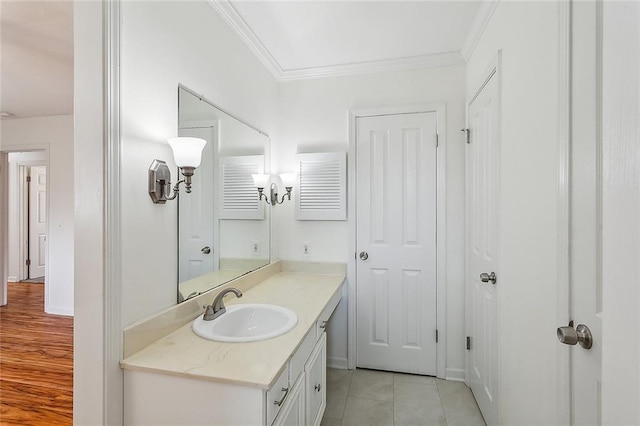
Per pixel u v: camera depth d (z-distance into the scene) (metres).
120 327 1.15
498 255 1.63
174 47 1.46
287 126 2.69
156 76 1.35
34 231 5.54
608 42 0.53
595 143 0.89
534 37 1.25
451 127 2.40
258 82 2.34
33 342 2.99
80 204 1.13
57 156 3.82
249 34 2.07
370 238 2.55
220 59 1.84
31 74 2.71
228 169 1.94
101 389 1.10
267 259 2.50
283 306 1.74
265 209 2.47
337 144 2.61
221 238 1.87
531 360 1.29
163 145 1.38
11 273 5.30
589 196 0.91
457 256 2.39
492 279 1.73
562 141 1.04
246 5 1.81
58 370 2.46
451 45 2.24
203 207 1.69
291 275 2.56
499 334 1.63
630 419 0.48
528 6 1.30
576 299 0.98
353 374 2.48
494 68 1.70
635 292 0.47
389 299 2.52
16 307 4.05
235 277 2.03
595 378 0.88
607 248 0.53
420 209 2.46
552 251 1.12
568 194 1.01
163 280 1.38
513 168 1.46
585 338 0.91
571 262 1.00
